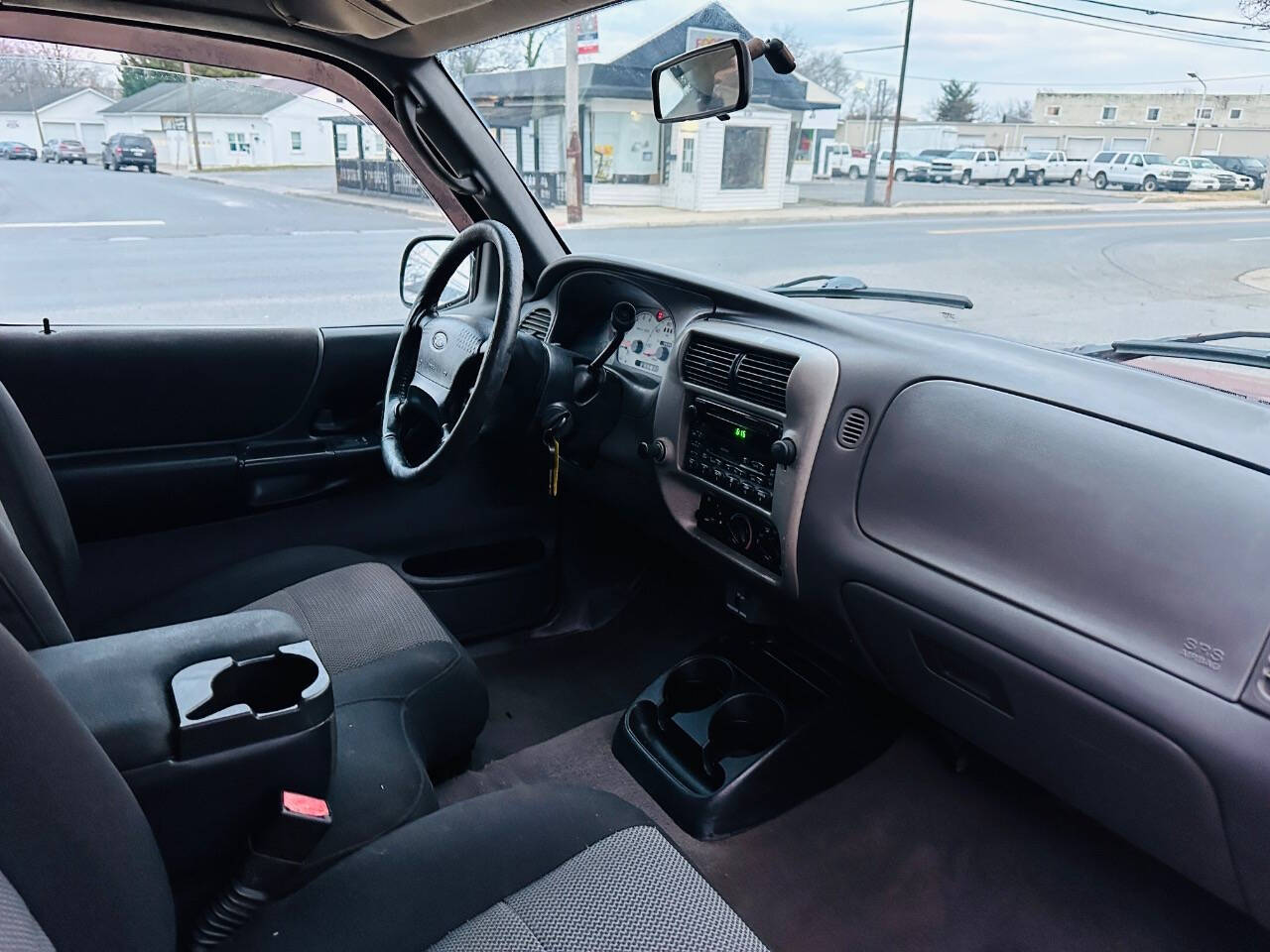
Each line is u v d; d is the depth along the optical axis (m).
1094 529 1.14
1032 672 1.22
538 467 2.15
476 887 0.90
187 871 0.83
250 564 1.71
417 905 0.87
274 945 0.83
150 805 0.78
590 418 1.87
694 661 1.88
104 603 1.86
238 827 0.83
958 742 1.71
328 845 1.00
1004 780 1.71
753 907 1.45
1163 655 1.07
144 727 0.78
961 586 1.29
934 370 1.36
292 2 1.66
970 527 1.29
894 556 1.38
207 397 1.92
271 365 1.98
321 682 0.87
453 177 2.12
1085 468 1.17
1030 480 1.22
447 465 1.51
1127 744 1.14
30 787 0.58
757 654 1.88
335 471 2.05
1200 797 1.08
